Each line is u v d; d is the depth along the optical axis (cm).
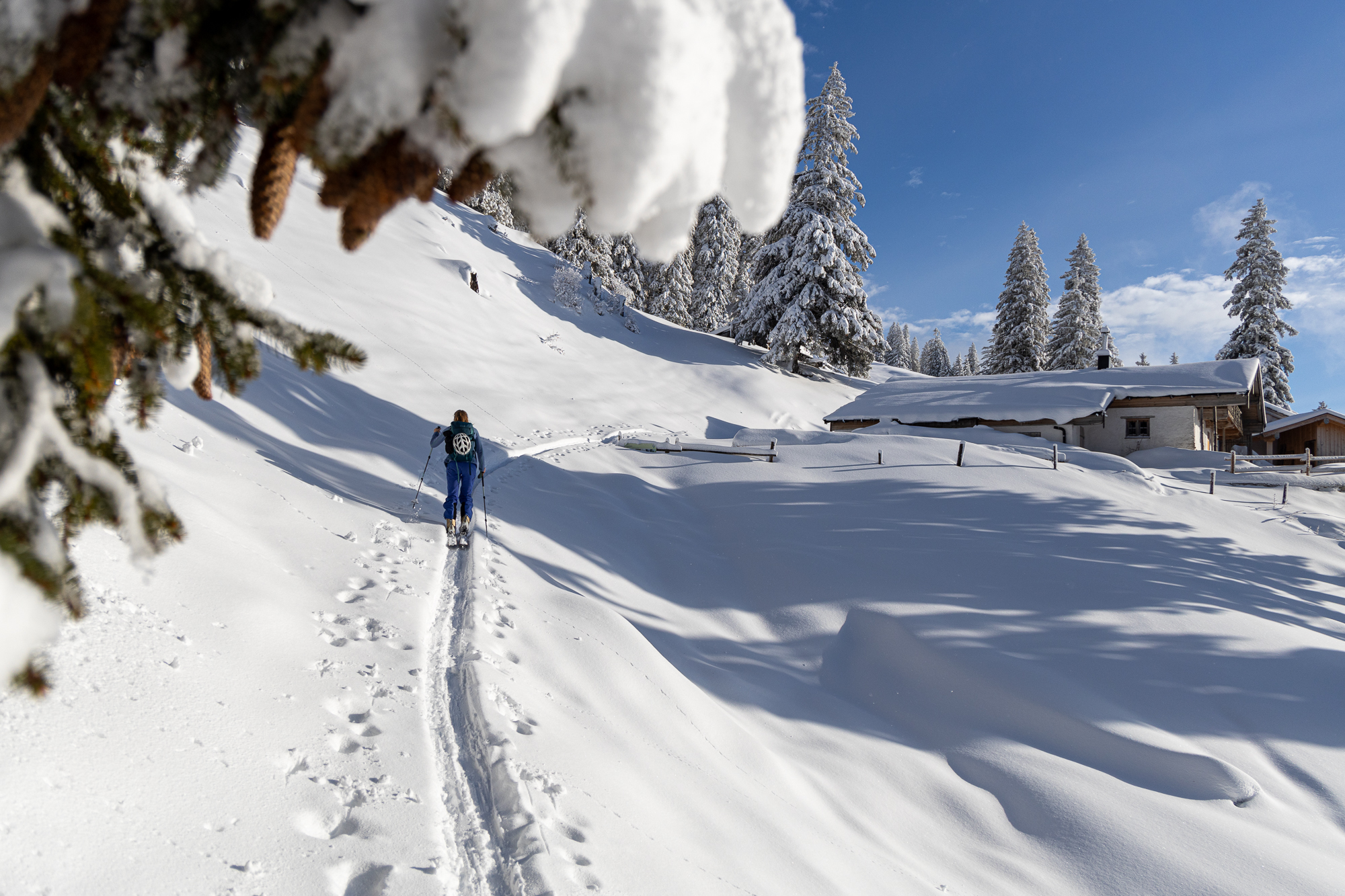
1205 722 714
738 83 96
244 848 234
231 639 350
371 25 70
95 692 264
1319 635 905
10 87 74
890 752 646
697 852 340
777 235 3769
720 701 643
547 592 636
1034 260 4750
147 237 109
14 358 87
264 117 85
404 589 522
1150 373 2805
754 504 1330
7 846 193
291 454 805
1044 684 741
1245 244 4103
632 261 5150
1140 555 1126
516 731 361
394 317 2070
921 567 1031
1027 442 2384
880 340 3619
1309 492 1820
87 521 104
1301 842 566
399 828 272
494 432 1599
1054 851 542
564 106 77
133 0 80
